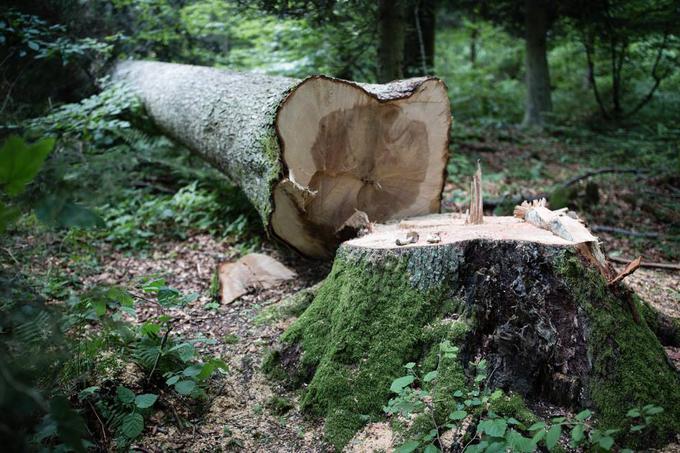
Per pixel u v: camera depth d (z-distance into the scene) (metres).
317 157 3.66
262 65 7.56
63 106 5.29
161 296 2.83
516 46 14.83
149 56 7.62
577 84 13.16
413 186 4.11
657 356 2.66
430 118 3.95
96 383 2.66
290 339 3.00
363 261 2.96
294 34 7.02
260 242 4.70
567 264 2.68
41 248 4.03
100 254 4.52
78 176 2.68
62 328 2.22
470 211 3.39
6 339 1.97
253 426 2.67
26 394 1.67
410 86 3.84
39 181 2.32
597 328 2.59
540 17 10.32
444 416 2.43
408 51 8.66
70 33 6.34
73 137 4.91
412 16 8.41
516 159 8.01
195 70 5.55
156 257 4.55
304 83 3.51
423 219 3.79
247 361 3.07
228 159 4.28
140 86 6.25
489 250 2.78
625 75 11.62
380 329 2.79
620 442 2.39
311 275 4.07
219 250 4.66
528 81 10.67
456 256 2.77
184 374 2.67
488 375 2.58
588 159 8.26
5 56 5.60
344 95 3.62
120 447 2.43
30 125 4.69
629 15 9.41
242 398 2.84
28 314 2.00
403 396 2.44
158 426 2.61
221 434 2.61
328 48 6.78
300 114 3.54
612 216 5.54
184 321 3.51
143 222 5.07
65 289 3.73
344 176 3.86
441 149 4.05
